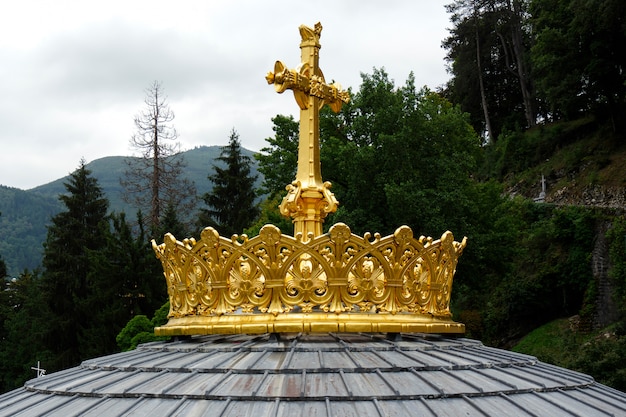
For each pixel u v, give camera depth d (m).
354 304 7.09
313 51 8.77
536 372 7.19
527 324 47.22
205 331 7.18
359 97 32.78
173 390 5.84
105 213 62.34
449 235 8.07
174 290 7.96
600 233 46.78
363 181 29.98
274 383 5.81
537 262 48.78
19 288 72.50
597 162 56.38
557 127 64.81
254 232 39.00
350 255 7.13
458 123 32.81
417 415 5.36
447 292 8.29
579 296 46.25
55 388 6.75
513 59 85.00
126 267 45.97
